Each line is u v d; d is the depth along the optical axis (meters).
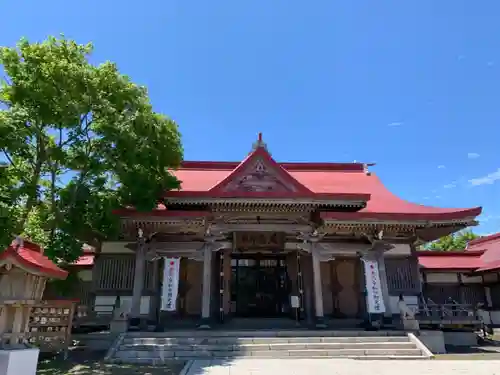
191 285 22.39
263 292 22.72
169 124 18.62
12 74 14.28
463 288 28.53
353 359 15.03
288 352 15.51
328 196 19.56
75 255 15.71
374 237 20.61
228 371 12.24
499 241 33.16
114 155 16.28
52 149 15.16
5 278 9.23
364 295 20.81
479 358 15.78
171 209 19.92
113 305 19.72
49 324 13.81
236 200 19.25
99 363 14.14
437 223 19.97
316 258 20.77
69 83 14.57
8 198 13.51
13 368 8.53
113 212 17.89
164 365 14.11
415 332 17.66
